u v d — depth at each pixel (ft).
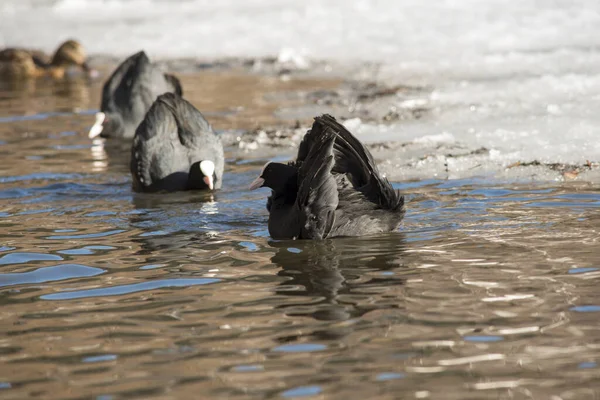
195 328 37.99
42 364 34.68
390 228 52.19
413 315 38.58
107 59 134.51
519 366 33.01
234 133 85.25
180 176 67.56
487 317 38.01
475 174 66.44
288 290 42.70
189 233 54.65
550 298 40.06
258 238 53.06
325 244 50.57
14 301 42.34
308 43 129.80
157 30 145.89
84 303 41.75
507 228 52.21
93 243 52.65
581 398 30.32
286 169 54.54
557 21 124.77
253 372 33.27
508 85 94.94
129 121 89.81
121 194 66.90
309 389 31.63
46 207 62.39
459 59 111.34
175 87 95.04
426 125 82.23
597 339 35.24
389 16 138.51
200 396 31.37
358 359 34.12
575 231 50.90
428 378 32.22
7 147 83.56
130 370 33.83
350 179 54.54
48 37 147.54
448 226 53.31
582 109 82.28
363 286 42.88
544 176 64.64
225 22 146.20
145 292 43.11
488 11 134.51
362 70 111.96
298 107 95.86
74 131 91.25
